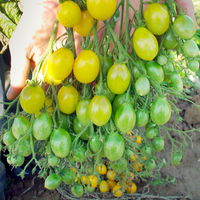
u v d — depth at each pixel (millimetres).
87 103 254
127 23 260
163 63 269
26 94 244
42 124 245
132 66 261
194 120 735
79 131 269
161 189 601
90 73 242
